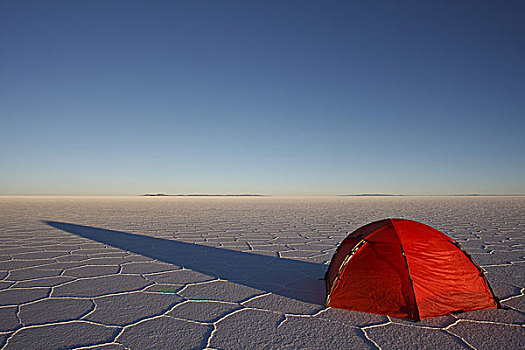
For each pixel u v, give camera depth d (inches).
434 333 80.2
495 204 872.3
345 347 73.5
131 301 105.1
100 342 76.1
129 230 292.4
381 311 92.9
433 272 93.7
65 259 168.1
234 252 189.6
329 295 101.0
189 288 119.6
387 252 97.0
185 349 72.7
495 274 135.4
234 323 87.4
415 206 784.3
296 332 81.4
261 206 805.9
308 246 210.5
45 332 81.4
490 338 77.3
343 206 802.2
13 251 189.0
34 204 873.5
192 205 861.8
